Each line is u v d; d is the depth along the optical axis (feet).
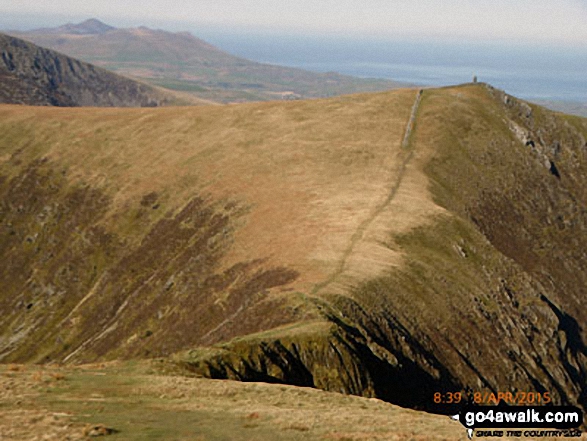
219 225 325.42
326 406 102.32
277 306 178.09
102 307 327.88
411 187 334.03
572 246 388.78
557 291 344.28
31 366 116.57
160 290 297.12
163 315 272.72
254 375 132.87
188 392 102.99
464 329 218.79
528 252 358.43
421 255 247.91
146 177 414.21
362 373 147.84
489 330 228.63
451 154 402.31
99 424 76.54
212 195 360.28
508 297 266.36
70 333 323.78
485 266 274.77
